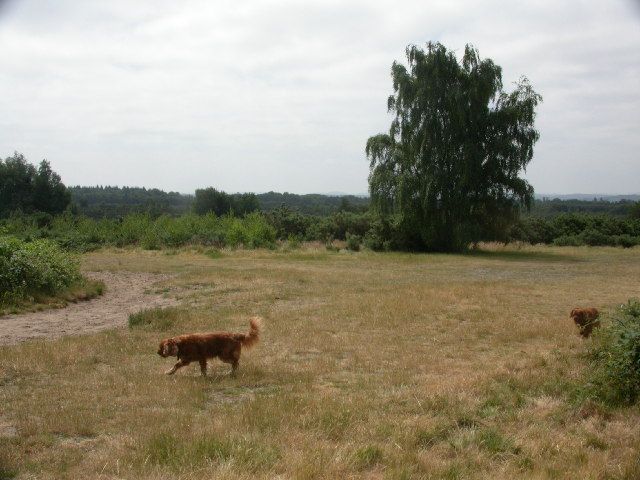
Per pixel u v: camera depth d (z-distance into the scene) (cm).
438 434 634
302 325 1352
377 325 1373
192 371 971
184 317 1432
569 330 1302
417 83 4331
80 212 8344
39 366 945
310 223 5909
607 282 2394
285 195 16125
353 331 1304
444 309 1600
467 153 4197
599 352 897
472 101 4262
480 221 4509
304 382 870
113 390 816
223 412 716
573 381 826
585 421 688
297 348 1125
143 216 5069
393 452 575
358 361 1027
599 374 804
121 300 1881
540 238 5847
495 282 2288
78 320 1495
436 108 4344
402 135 4447
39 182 7556
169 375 928
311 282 2220
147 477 507
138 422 675
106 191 14488
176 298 1878
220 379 907
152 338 1210
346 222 5434
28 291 1736
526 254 4303
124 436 625
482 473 539
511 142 4312
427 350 1121
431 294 1869
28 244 2014
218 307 1672
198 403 763
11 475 524
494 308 1650
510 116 4269
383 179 4512
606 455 587
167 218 5088
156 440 590
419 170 4397
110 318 1523
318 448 573
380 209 4566
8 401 760
